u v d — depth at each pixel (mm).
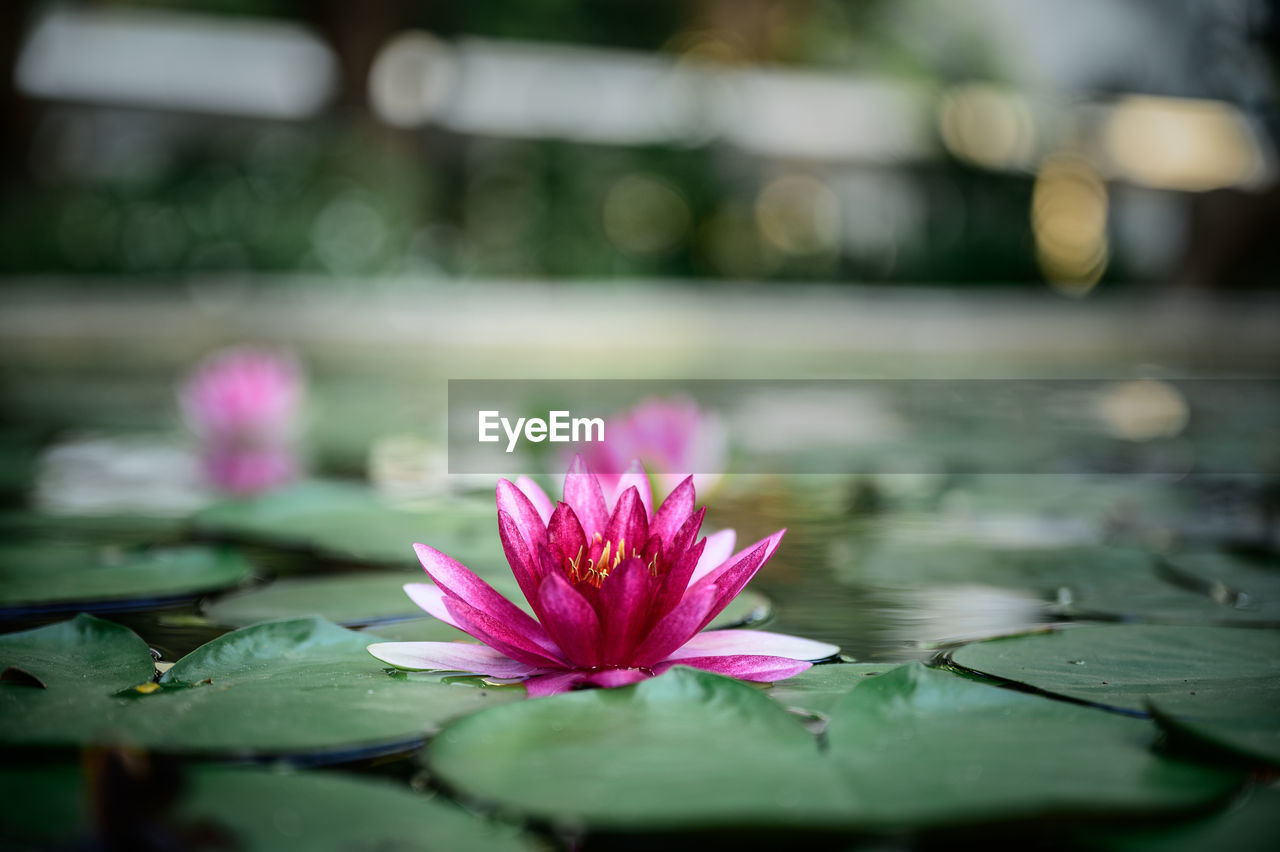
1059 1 13234
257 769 863
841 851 774
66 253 7535
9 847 725
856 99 11289
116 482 2693
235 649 1158
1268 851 733
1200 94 12102
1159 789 812
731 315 6184
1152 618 1469
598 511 1158
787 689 1088
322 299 6918
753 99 10883
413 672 1118
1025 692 1084
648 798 791
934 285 10711
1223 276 11352
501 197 10266
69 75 9211
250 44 10109
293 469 2943
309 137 9000
